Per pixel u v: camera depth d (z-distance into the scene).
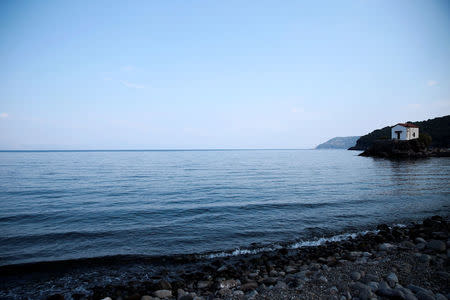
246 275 7.84
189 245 10.84
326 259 8.78
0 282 7.85
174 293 6.87
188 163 76.81
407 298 5.56
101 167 59.09
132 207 17.78
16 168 55.00
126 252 10.09
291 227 13.19
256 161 88.06
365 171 44.44
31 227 13.34
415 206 17.50
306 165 63.97
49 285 7.63
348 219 14.55
